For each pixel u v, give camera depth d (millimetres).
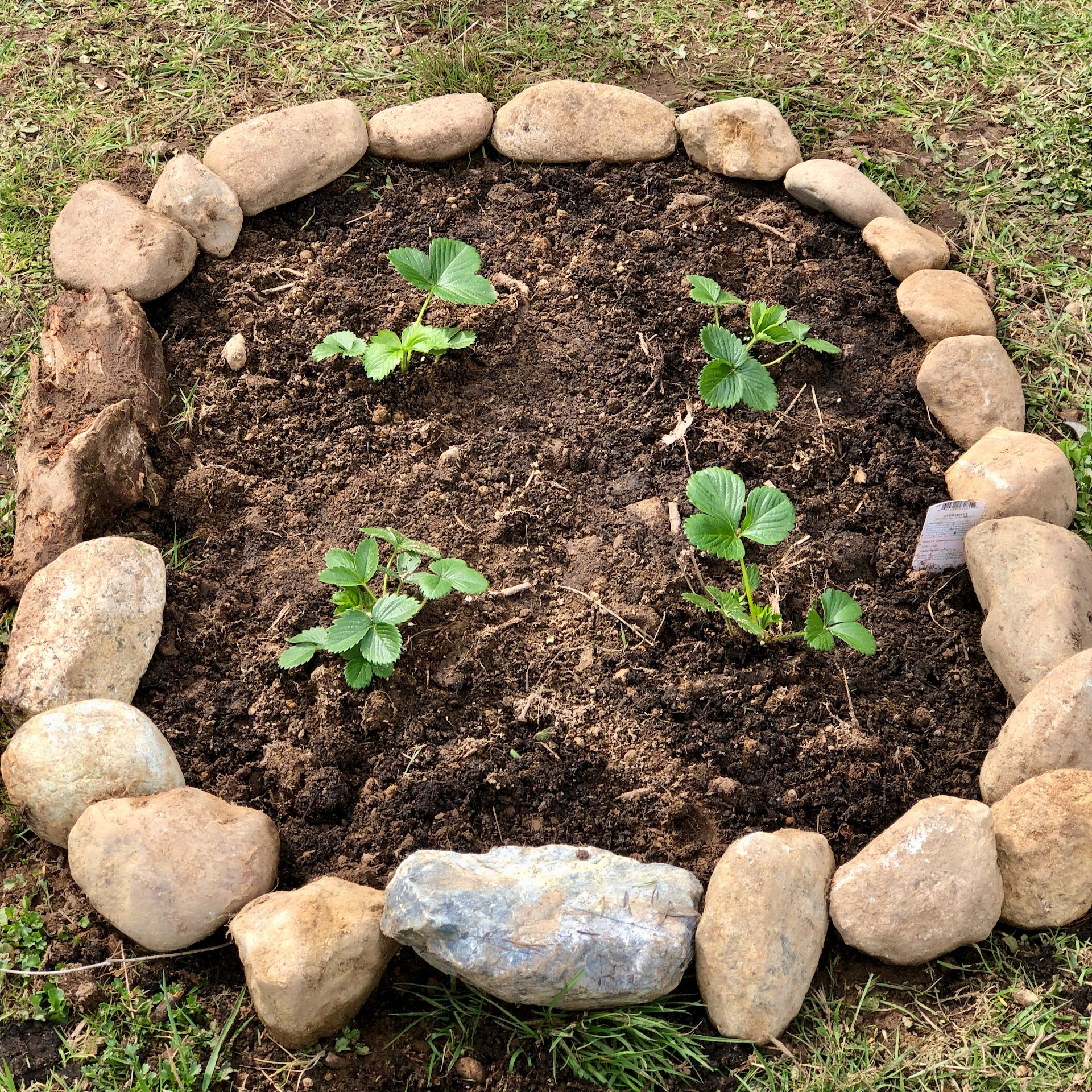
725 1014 1251
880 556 1580
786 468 1654
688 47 2143
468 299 1645
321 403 1705
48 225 1891
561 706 1460
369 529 1480
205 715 1461
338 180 1931
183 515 1600
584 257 1847
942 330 1732
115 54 2104
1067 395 1724
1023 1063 1237
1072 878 1285
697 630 1518
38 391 1638
